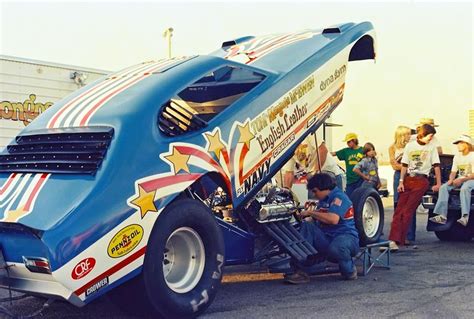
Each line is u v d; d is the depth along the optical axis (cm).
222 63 569
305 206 687
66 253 402
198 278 497
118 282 430
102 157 446
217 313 503
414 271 675
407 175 841
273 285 613
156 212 454
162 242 460
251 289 595
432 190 898
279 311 506
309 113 663
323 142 812
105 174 436
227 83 616
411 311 500
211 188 544
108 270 423
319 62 682
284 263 615
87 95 540
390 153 955
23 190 452
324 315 491
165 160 473
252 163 571
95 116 486
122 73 585
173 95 510
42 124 516
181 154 488
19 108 1107
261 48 703
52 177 452
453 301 533
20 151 503
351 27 755
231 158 543
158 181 461
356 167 967
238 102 571
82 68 1211
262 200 613
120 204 433
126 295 460
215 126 535
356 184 1031
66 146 473
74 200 423
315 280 635
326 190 635
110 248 423
